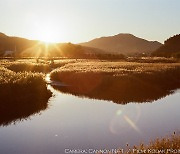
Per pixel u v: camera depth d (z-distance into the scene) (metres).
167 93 35.53
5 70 43.91
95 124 19.81
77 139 16.41
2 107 23.80
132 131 17.98
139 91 36.50
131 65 63.88
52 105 27.02
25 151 14.37
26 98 27.64
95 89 38.53
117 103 28.31
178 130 17.88
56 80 48.00
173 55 128.00
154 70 49.19
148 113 23.42
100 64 69.69
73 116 22.30
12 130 18.27
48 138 16.58
